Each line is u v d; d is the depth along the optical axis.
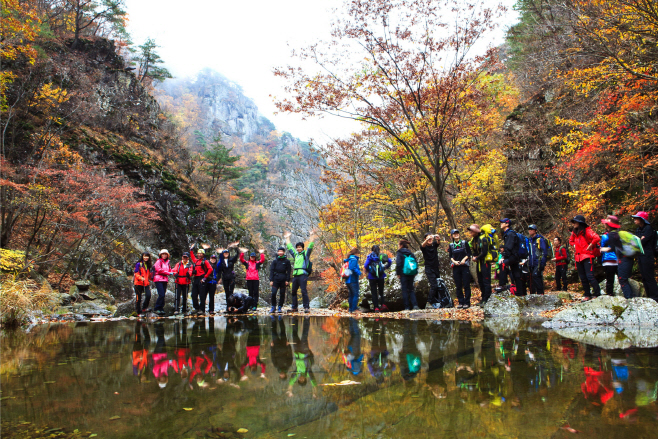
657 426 1.65
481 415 1.83
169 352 3.69
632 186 11.23
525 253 8.16
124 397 2.20
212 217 31.47
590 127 11.18
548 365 2.90
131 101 32.19
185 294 9.24
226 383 2.50
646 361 3.01
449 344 3.97
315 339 4.48
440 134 11.39
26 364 3.15
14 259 11.56
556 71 12.08
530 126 15.25
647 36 8.76
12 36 17.42
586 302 6.00
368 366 2.97
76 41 30.52
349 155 14.27
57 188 16.16
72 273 17.58
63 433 1.66
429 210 15.90
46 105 21.42
